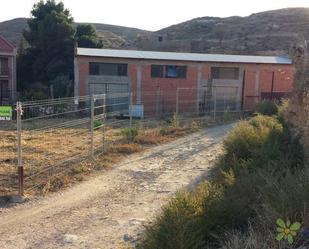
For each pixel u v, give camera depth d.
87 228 8.27
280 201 5.62
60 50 51.62
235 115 32.19
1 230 8.28
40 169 12.74
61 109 31.50
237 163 10.47
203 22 101.31
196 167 14.00
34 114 30.45
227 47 81.62
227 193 6.86
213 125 26.81
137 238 7.46
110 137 19.97
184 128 23.88
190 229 5.62
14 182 11.27
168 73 39.62
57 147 16.86
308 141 10.02
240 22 96.81
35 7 53.84
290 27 88.19
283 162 9.25
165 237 5.54
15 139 19.23
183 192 6.66
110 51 40.50
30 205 9.80
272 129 12.82
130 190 11.17
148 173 13.18
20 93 46.38
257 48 79.12
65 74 50.75
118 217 8.89
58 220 8.81
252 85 41.31
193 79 40.16
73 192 10.91
